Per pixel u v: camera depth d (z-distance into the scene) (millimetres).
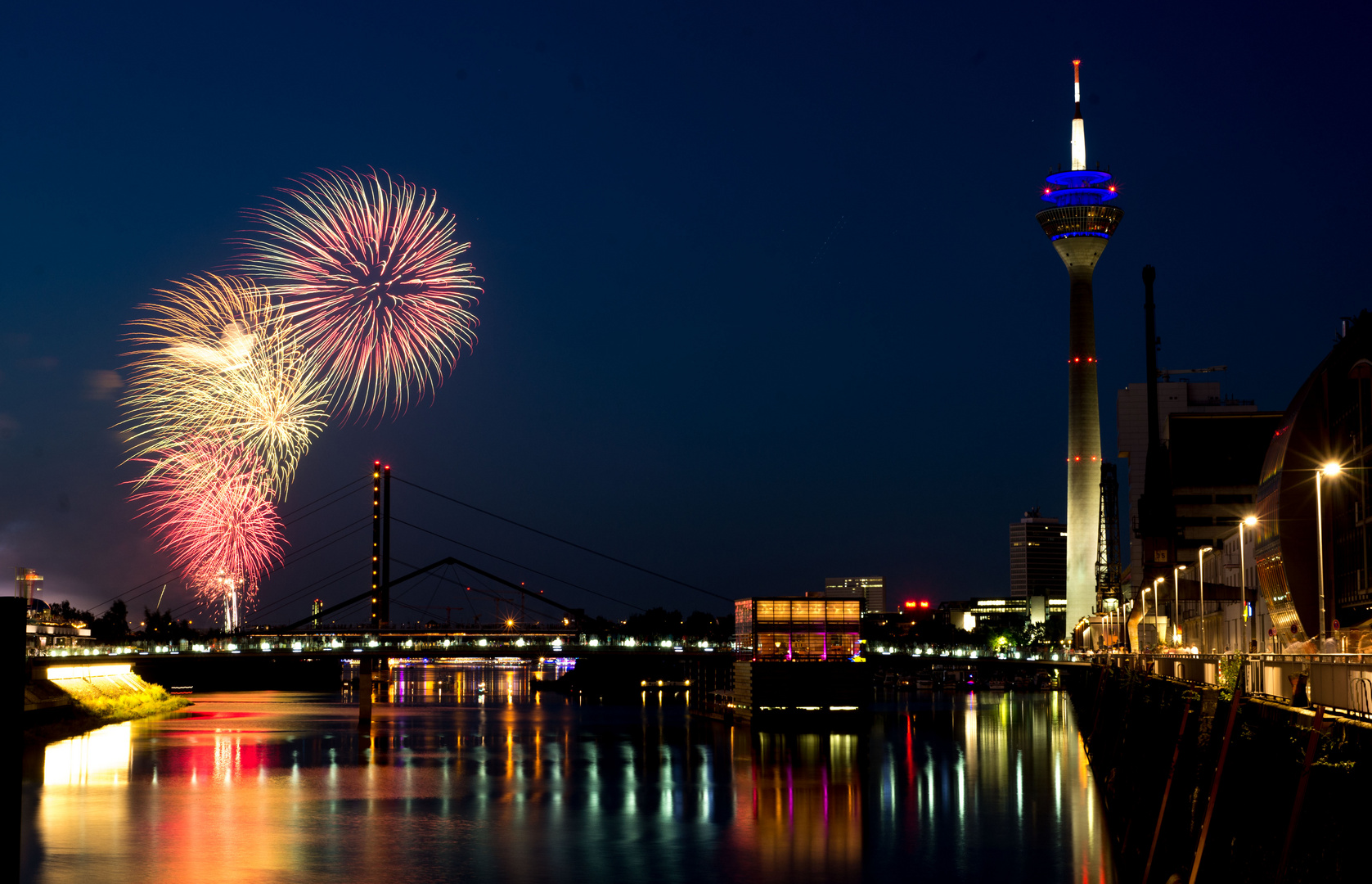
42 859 95812
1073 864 94312
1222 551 192125
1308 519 113062
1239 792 61281
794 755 169500
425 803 124562
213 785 136500
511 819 115250
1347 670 62562
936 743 186625
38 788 133625
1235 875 59156
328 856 97688
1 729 19328
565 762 161000
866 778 144875
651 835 107375
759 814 118250
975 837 106000
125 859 95875
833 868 93250
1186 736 78438
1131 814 98625
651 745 183375
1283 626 119688
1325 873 47750
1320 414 113062
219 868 92812
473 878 90312
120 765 154000
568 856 98188
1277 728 57219
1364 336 102938
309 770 150375
